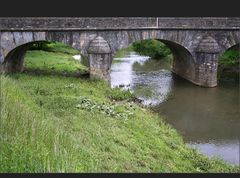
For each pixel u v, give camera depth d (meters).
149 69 46.34
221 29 35.47
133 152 17.03
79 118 20.20
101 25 32.97
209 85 35.59
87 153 14.12
